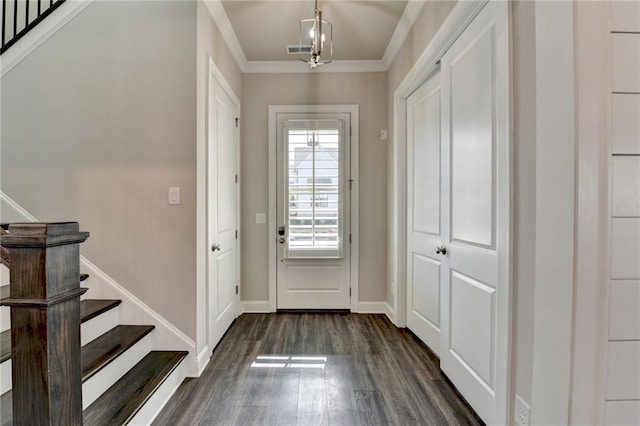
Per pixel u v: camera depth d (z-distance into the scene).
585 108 0.95
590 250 0.96
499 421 1.43
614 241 0.96
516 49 1.33
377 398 1.85
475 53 1.69
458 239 1.91
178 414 1.70
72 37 2.10
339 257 3.35
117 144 2.11
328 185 3.35
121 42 2.10
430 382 2.02
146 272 2.11
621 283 0.97
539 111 1.09
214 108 2.45
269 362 2.29
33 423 0.91
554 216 1.04
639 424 0.97
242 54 3.12
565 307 1.00
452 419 1.67
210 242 2.36
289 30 2.75
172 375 1.90
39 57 2.10
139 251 2.11
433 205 2.40
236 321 3.12
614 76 0.96
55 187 2.11
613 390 0.98
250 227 3.37
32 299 0.90
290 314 3.33
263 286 3.38
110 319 2.02
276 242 3.37
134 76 2.10
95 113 2.11
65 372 0.95
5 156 2.12
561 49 0.99
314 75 3.34
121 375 1.77
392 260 3.15
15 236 0.89
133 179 2.11
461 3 1.72
